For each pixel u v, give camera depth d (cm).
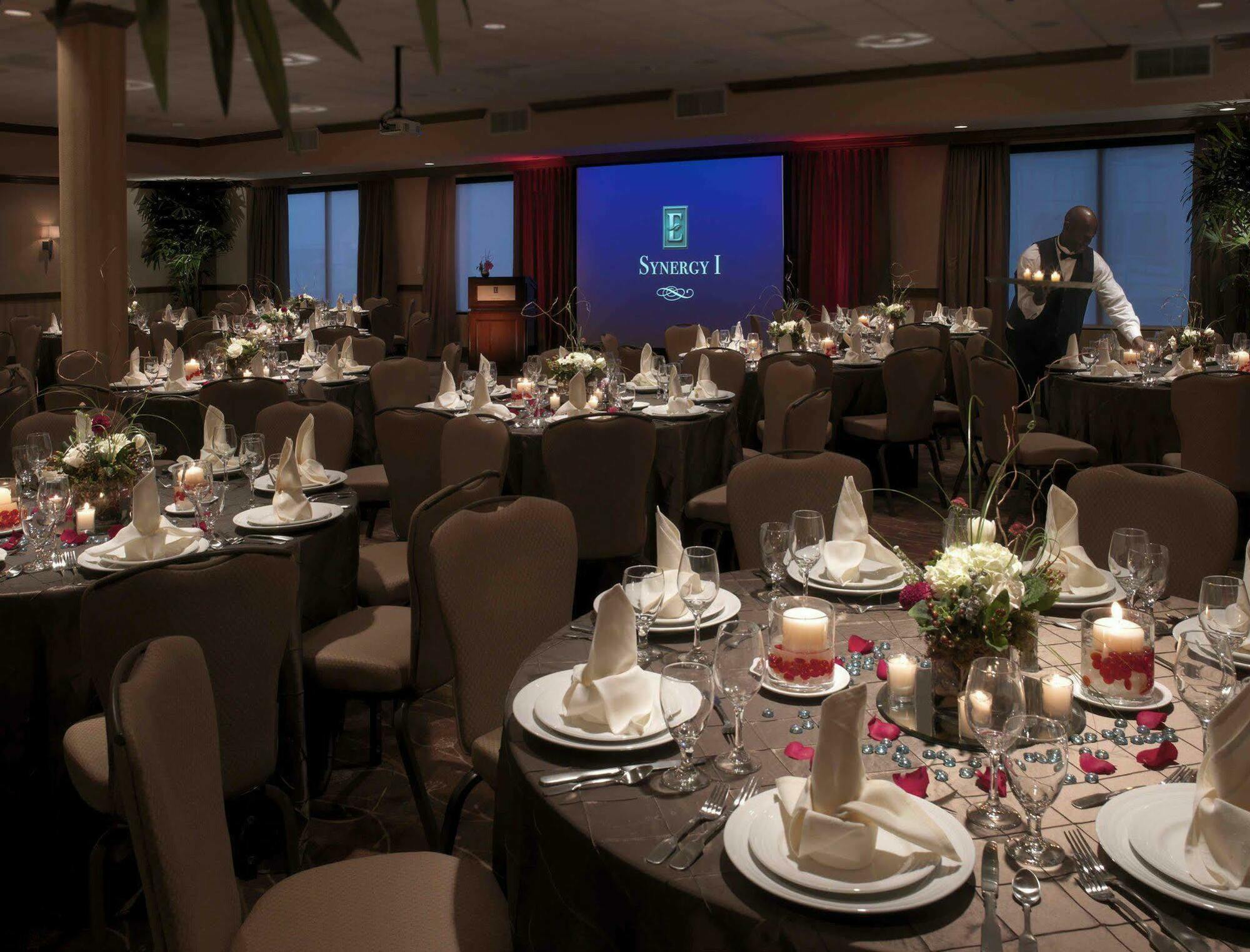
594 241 1498
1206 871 133
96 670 236
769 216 1386
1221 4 884
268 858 293
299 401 475
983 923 129
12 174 1597
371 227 1691
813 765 143
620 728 180
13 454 327
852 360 794
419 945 178
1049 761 136
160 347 1178
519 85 1260
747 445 759
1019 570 188
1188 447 536
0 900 273
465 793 257
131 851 277
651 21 938
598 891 150
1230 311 1116
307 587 325
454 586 257
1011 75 1109
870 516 327
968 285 1285
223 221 1812
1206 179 1042
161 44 70
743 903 135
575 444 435
